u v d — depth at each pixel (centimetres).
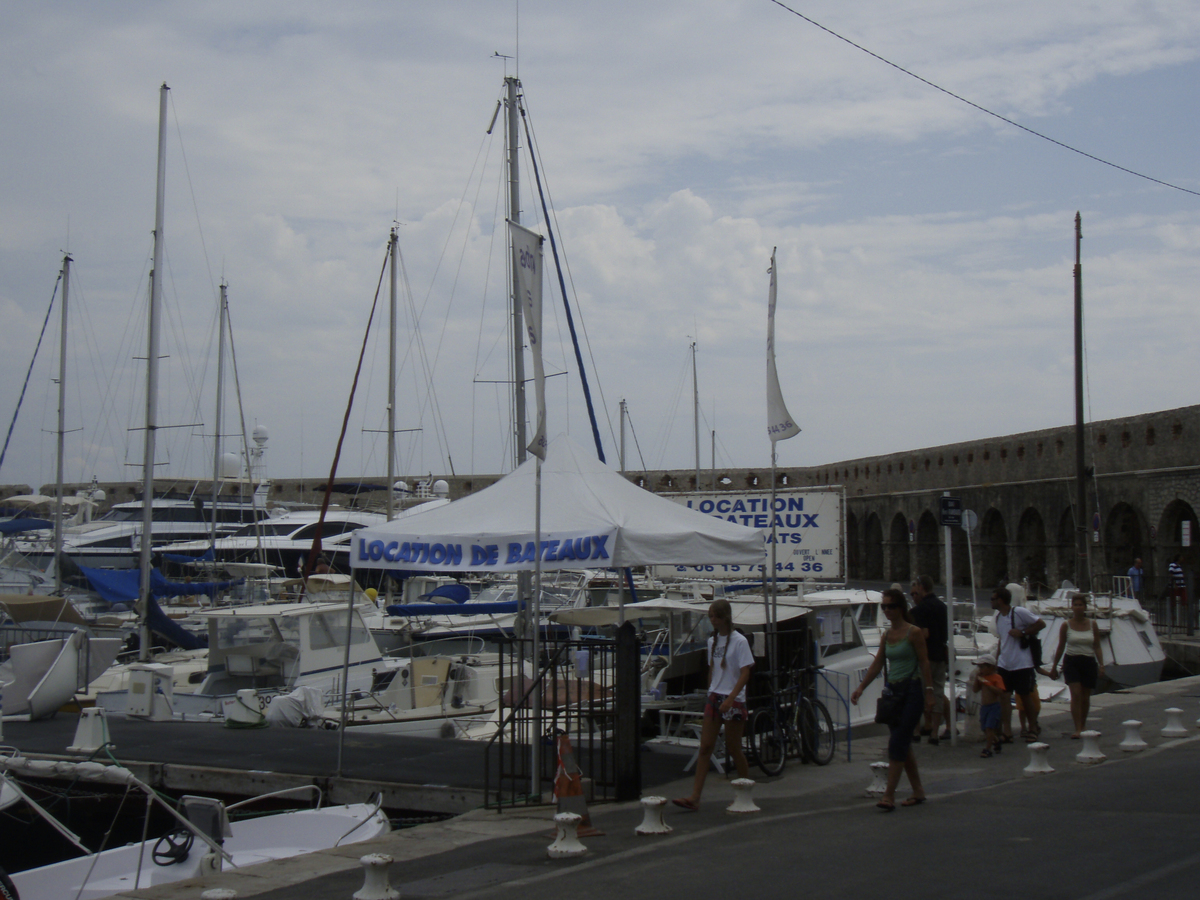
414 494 5278
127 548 4038
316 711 1633
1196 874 697
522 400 2117
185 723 1628
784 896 683
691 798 981
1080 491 3216
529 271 1037
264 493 4800
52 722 1667
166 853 973
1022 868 730
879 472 5969
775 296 1299
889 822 904
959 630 2736
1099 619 2553
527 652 1945
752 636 1205
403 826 1100
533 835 912
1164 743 1348
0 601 2134
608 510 1135
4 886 814
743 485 6175
